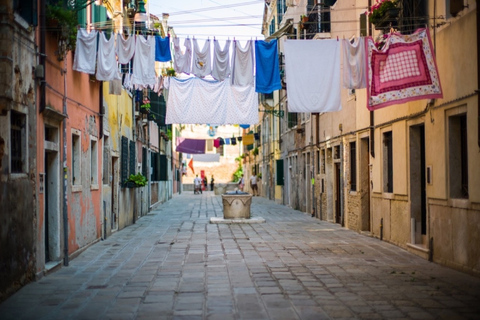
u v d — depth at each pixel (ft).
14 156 28.45
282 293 27.37
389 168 48.42
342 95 62.85
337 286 28.91
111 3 57.77
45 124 33.78
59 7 33.73
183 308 24.57
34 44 30.94
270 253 41.45
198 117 58.49
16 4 27.37
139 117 78.95
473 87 30.89
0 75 25.94
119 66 50.88
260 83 37.47
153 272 33.96
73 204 40.32
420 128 41.60
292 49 36.65
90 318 23.03
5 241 26.03
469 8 31.24
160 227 64.03
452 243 34.12
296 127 95.20
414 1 38.83
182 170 209.77
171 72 87.15
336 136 65.67
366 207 55.26
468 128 31.65
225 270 34.30
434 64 33.50
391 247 44.32
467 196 33.60
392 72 34.24
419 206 41.50
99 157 50.37
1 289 25.61
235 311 23.93
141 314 23.58
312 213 79.20
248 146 179.11
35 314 23.73
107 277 32.37
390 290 27.76
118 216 60.08
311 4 75.61
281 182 112.57
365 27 51.70
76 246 41.19
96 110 49.03
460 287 28.30
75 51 38.32
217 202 122.62
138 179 66.03
